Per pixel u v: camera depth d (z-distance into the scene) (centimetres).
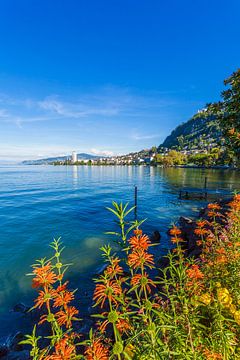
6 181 6300
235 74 831
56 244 215
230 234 426
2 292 958
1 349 647
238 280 314
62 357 168
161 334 233
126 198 3509
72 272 1134
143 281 188
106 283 190
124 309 199
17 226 2014
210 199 3359
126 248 199
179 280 262
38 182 6106
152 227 1950
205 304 258
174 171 11075
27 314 801
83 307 823
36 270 196
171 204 3031
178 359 206
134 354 198
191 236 1313
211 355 204
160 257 1172
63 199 3409
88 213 2531
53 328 188
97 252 1404
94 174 9706
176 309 272
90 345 180
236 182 5531
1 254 1388
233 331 250
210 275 341
